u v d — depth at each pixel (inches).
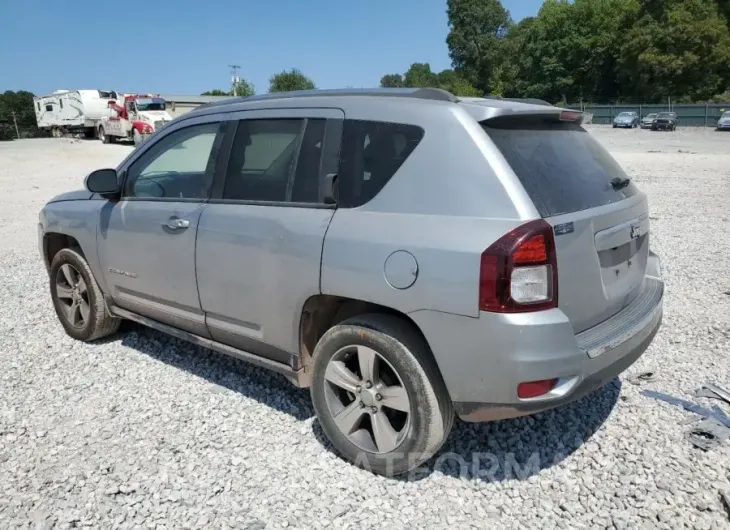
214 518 115.9
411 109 124.6
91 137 1718.8
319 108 138.2
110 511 118.3
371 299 120.6
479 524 113.9
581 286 117.2
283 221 135.5
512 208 109.9
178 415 154.3
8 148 1390.3
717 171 713.6
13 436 145.7
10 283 284.8
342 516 116.5
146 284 172.2
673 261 297.1
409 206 119.4
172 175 166.9
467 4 4151.1
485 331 108.7
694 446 135.9
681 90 2704.2
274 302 138.6
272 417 152.7
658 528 111.2
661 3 2819.9
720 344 192.7
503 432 143.6
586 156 135.7
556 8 3304.6
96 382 174.1
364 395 127.3
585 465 130.6
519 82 3538.4
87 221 189.5
